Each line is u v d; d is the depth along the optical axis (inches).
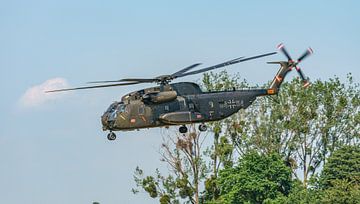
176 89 7091.5
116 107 7057.1
